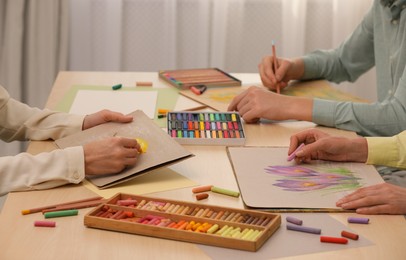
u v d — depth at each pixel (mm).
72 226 1106
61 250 1029
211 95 1852
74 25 2975
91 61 3021
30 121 1539
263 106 1654
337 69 2121
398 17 1850
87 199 1203
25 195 1223
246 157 1415
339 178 1320
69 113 1604
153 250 1032
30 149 1462
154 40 3051
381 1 1869
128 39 3047
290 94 1910
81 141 1433
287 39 3002
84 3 2943
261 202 1200
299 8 2957
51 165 1270
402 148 1407
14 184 1240
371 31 2064
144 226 1069
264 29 3062
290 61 1987
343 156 1414
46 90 2910
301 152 1382
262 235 1047
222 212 1145
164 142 1359
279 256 1023
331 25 3051
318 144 1392
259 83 2016
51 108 1709
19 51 2830
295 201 1212
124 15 3006
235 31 3025
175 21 2967
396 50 1863
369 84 3125
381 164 1413
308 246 1058
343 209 1189
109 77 2020
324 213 1181
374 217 1173
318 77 2096
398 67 1834
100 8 2973
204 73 2070
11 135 1562
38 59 2881
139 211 1132
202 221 1101
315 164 1394
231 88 1937
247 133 1602
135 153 1304
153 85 1950
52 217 1132
